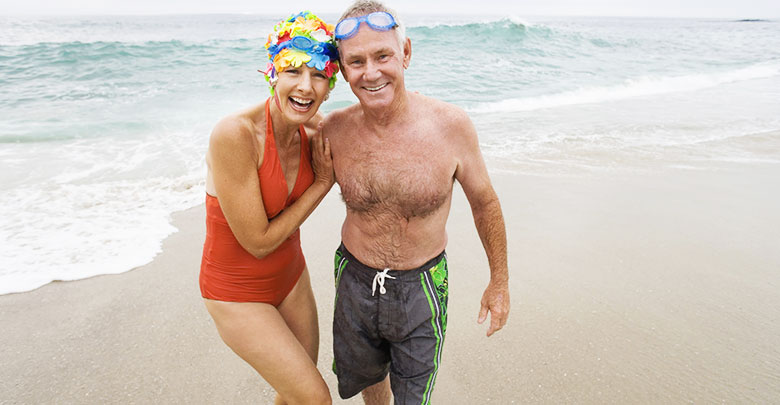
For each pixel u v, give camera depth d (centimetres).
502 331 339
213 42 1758
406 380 214
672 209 525
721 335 333
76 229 474
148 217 503
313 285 397
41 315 355
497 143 761
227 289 214
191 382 297
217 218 211
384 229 205
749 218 506
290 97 191
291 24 189
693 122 908
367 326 217
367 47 181
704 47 2434
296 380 211
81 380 298
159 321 351
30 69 1322
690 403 277
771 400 278
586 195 560
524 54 1858
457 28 2070
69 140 759
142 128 835
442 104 205
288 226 208
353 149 206
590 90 1270
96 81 1234
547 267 415
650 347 323
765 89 1314
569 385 292
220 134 186
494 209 219
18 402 282
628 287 388
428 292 210
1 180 584
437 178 200
